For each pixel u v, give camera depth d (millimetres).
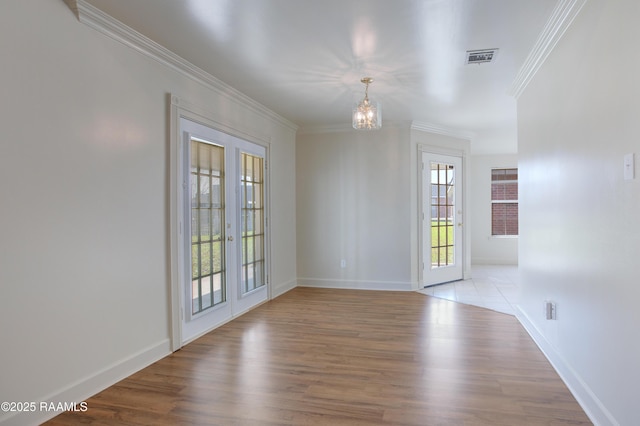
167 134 3215
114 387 2596
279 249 5410
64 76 2352
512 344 3359
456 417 2180
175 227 3271
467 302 4902
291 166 5832
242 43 2961
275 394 2479
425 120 5480
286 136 5652
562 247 2668
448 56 3199
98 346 2561
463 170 6379
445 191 6137
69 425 2139
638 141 1667
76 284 2418
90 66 2523
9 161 2049
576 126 2391
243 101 4355
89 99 2518
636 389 1694
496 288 5727
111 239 2676
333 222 5871
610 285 1944
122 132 2773
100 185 2594
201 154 3715
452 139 6203
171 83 3268
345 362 2988
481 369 2834
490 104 4637
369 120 3764
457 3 2398
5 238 2029
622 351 1818
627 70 1760
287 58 3244
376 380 2666
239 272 4352
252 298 4672
